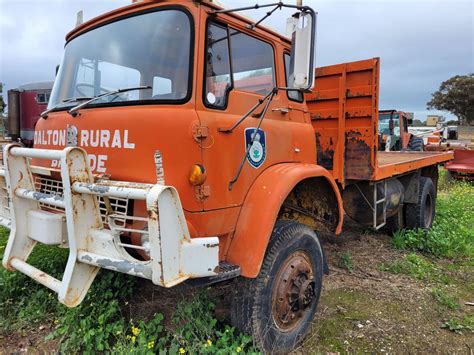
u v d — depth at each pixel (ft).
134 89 8.66
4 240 14.88
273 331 9.14
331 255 16.53
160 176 6.79
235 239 8.76
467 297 13.20
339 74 13.91
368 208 15.72
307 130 11.80
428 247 17.71
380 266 15.52
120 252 7.14
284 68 11.05
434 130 70.38
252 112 9.46
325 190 11.63
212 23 8.55
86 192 7.18
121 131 8.31
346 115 13.93
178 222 6.68
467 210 25.62
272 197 8.95
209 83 8.38
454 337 10.64
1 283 10.80
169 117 7.77
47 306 10.64
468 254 17.37
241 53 9.46
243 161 8.93
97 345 8.80
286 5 8.38
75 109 9.12
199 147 7.90
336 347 9.95
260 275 8.88
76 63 10.47
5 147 8.80
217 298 10.80
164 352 8.30
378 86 13.03
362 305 12.14
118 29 9.46
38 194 8.36
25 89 35.53
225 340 8.70
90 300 10.25
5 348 9.19
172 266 6.59
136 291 11.92
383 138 42.98
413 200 19.08
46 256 12.60
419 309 12.05
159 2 8.66
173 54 8.32
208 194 8.07
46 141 10.22
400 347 10.04
